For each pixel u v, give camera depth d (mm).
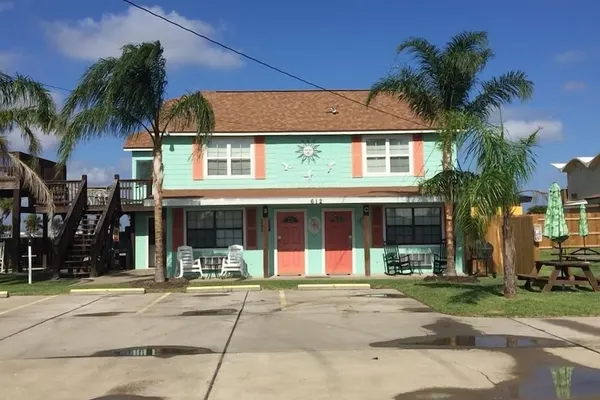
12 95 17328
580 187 42594
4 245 23906
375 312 11703
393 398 6039
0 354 8312
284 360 7672
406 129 21281
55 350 8531
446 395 6098
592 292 13711
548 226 15953
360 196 19422
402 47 17500
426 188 17688
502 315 10836
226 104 23859
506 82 17312
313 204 20328
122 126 16578
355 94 24625
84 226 22203
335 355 7918
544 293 13539
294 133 21312
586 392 6133
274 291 15758
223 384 6613
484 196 11539
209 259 20719
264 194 19922
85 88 15797
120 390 6453
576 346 8234
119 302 13969
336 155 21641
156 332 9844
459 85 17375
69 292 15945
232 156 21500
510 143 11891
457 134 12750
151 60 15695
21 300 14625
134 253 24266
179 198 19359
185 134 21047
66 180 23938
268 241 20922
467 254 19719
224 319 11078
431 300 12898
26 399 6188
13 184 22766
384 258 20828
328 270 20922
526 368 7090
